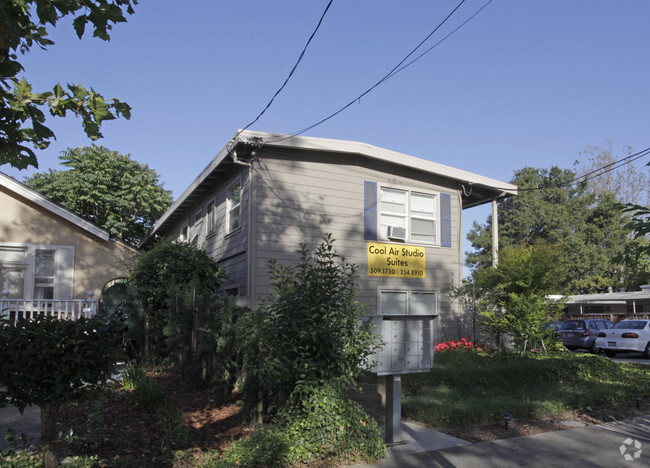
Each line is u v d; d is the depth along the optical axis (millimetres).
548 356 12438
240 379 7738
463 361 11484
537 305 12273
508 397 9086
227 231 14719
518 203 37906
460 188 15938
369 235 14055
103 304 12094
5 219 13188
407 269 14570
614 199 37906
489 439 6805
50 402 4590
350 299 6680
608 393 9586
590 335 20469
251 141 12453
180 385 9180
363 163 14219
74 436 5227
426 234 15172
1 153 4199
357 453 5957
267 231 12758
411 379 9273
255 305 12211
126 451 5645
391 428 6520
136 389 7602
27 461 4945
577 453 6223
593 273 36656
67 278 13695
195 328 9188
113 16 4211
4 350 4371
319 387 6160
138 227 30094
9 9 4016
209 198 16938
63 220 13836
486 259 37906
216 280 13320
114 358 4824
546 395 9305
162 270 12281
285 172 13188
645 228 6152
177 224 21828
